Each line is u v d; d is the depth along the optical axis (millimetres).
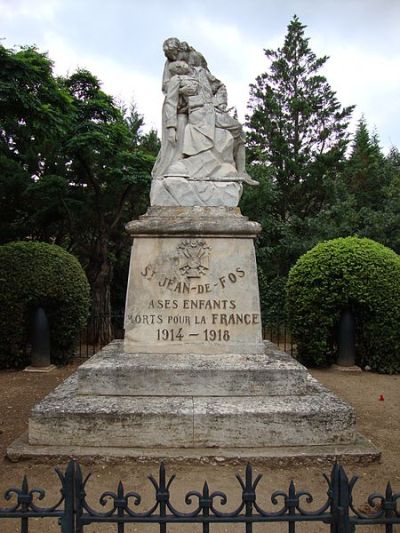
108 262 15133
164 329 5285
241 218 5484
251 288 5355
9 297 9016
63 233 17047
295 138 23562
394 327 8883
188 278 5336
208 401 4613
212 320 5301
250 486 2193
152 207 5590
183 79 6004
